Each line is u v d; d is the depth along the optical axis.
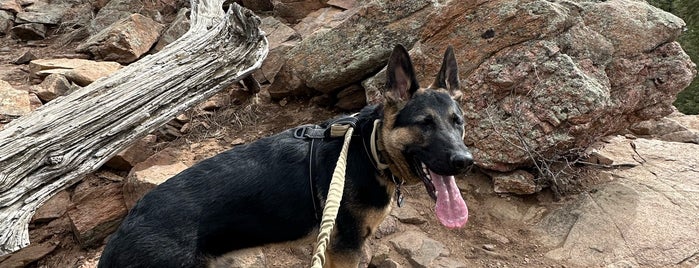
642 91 2.26
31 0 4.33
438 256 1.88
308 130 1.64
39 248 1.99
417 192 2.15
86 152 1.99
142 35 3.34
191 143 2.42
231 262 1.66
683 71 2.25
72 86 2.69
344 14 3.31
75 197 2.11
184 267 1.47
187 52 2.41
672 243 1.90
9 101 2.51
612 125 2.25
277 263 1.86
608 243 1.92
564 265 1.87
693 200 2.06
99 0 4.18
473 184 2.18
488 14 2.22
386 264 1.83
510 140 2.09
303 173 1.57
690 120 3.12
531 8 2.18
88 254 1.99
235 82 2.52
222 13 3.00
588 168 2.25
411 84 1.57
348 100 2.55
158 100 2.22
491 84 2.16
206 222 1.50
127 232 1.48
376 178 1.58
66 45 3.83
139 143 2.32
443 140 1.48
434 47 2.29
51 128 1.94
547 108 2.08
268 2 3.78
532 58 2.13
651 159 2.34
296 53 2.58
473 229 2.01
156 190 1.55
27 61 3.48
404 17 2.41
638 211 2.02
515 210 2.09
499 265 1.88
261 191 1.54
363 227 1.59
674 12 6.58
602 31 2.25
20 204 1.80
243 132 2.50
